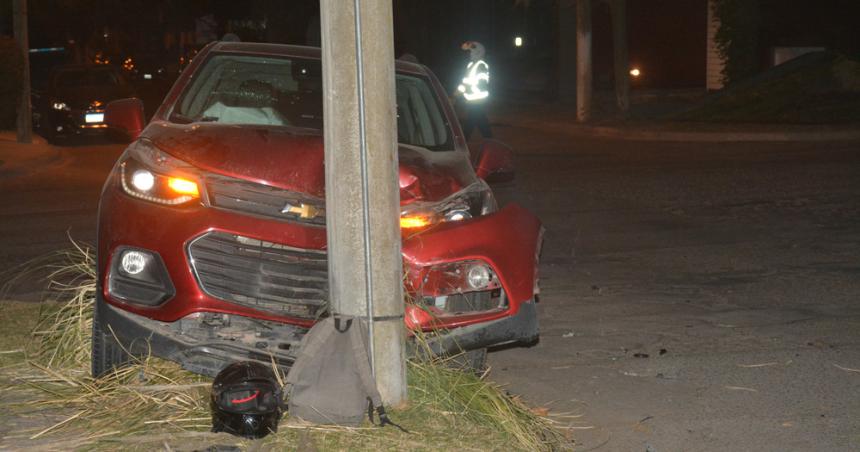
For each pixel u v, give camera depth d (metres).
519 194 18.14
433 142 8.70
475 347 6.94
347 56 6.00
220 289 6.56
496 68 53.34
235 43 9.08
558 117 36.34
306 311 6.66
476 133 31.66
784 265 12.21
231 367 5.94
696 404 7.41
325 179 6.31
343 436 5.90
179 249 6.47
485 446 6.04
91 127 29.28
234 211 6.66
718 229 14.61
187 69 8.67
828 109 30.38
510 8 53.25
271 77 8.99
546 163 23.25
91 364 6.86
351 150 6.05
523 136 30.98
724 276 11.66
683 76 46.62
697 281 11.42
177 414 6.14
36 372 7.04
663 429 6.92
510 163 8.48
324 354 6.02
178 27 70.12
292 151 7.06
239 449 5.71
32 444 5.75
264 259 6.61
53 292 9.99
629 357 8.55
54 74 31.12
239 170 6.84
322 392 5.98
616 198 17.56
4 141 27.00
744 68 40.38
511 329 6.97
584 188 18.83
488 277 6.96
